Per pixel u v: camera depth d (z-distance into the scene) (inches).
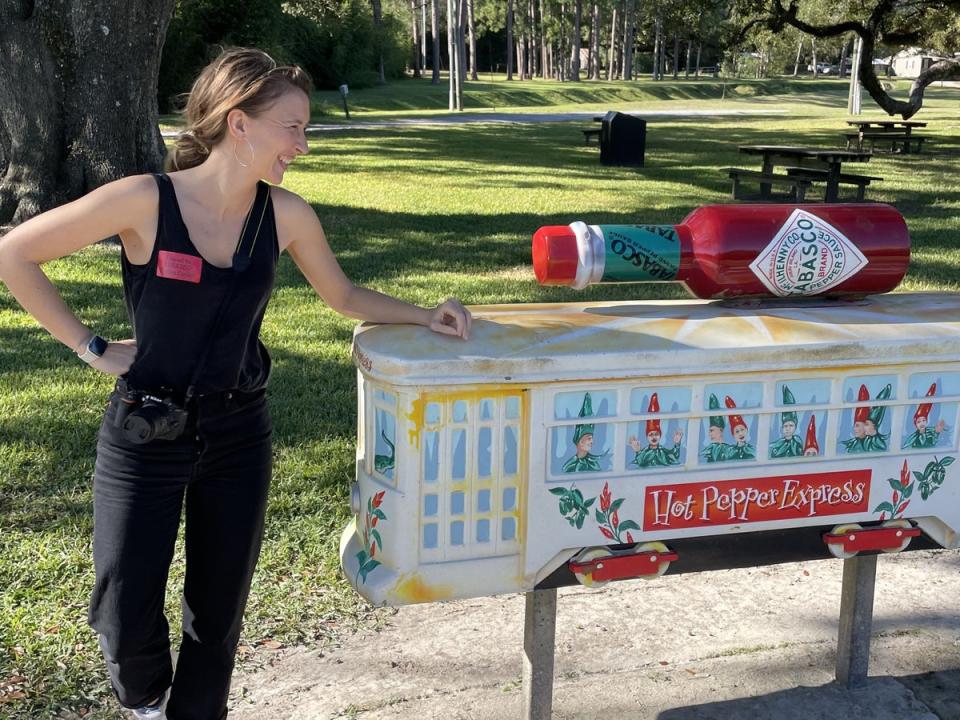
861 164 778.8
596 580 85.1
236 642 89.8
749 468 87.0
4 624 120.4
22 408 192.4
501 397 80.4
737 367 83.5
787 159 593.9
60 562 135.6
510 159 767.1
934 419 90.6
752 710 109.2
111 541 80.5
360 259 348.8
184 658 88.1
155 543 81.0
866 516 91.4
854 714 108.7
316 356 231.5
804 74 4392.2
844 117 1510.8
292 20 1910.7
